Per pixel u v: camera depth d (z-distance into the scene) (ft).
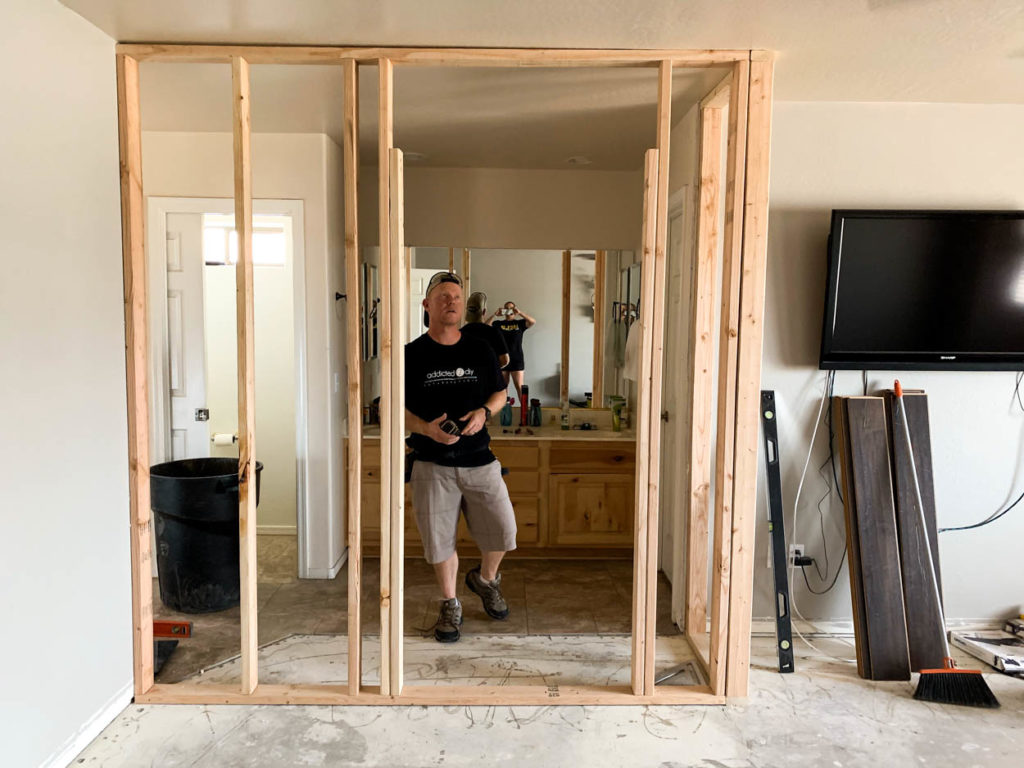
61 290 6.81
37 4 6.40
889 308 9.42
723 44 7.61
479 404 9.86
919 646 9.00
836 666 9.23
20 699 6.28
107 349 7.58
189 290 12.00
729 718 7.95
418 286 14.19
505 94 9.38
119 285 7.79
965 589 10.19
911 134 9.63
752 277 7.95
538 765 7.06
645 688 8.27
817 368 9.85
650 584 8.14
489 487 9.90
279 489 15.12
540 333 14.24
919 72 8.44
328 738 7.49
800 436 9.94
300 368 11.95
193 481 10.46
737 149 7.86
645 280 7.84
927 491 9.51
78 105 7.02
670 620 10.75
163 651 9.20
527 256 14.16
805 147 9.64
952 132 9.64
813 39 7.45
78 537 7.09
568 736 7.58
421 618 10.73
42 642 6.56
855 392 9.92
